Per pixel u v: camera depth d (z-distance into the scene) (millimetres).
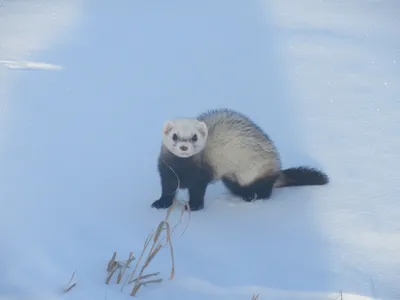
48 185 8023
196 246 6809
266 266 6473
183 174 7840
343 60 14102
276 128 10539
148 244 6582
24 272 5922
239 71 13344
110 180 8398
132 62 13664
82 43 14883
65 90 11773
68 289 5660
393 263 6582
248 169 8172
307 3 18969
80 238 6715
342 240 7070
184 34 15859
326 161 9297
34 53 13898
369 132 10383
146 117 10758
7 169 8359
